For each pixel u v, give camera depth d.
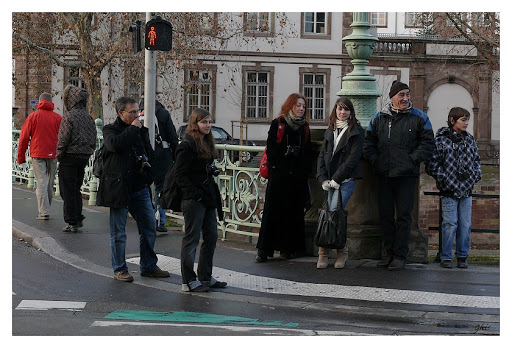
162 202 8.85
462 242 10.05
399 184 9.70
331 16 44.34
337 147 9.56
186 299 8.59
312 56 44.22
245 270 9.86
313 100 44.62
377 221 10.42
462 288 8.90
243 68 43.38
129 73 29.78
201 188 8.77
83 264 10.16
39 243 11.27
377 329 7.50
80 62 31.20
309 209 10.70
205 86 42.88
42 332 7.00
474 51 46.03
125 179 9.16
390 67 46.03
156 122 12.38
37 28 31.92
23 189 17.86
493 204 23.20
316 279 9.34
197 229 8.81
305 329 7.36
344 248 9.92
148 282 9.34
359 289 8.87
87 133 12.21
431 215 22.83
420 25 45.84
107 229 12.55
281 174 10.25
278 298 8.55
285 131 10.17
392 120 9.65
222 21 40.53
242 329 7.23
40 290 8.90
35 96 40.25
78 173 12.30
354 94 10.57
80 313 7.89
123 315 7.81
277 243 10.32
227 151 12.10
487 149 46.53
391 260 9.92
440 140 9.98
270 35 43.53
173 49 29.86
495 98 46.50
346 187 9.67
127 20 29.31
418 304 8.25
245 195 11.70
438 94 46.47
